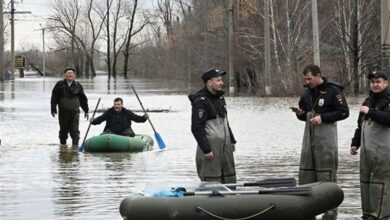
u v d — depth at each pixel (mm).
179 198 8188
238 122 25609
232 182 9523
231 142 9578
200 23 66438
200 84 67312
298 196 8398
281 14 49625
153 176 13383
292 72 44406
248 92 50531
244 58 51031
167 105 36344
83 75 111125
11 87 62500
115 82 82062
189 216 8117
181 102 39031
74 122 19062
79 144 19281
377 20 46344
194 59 71250
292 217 8297
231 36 51812
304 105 9703
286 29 49156
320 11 50625
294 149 17594
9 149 18203
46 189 12117
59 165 15148
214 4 61031
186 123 25891
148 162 15492
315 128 9531
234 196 8273
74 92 18875
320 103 9453
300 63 44781
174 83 75875
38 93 50688
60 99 18891
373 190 8789
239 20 52219
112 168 14586
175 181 12383
